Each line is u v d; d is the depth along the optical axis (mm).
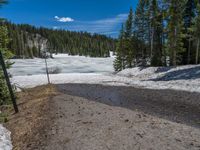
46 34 178250
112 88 30609
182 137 10695
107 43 179625
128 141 10320
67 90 30562
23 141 12156
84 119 13852
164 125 12438
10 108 20750
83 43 170375
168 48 43438
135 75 42531
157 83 31578
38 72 76688
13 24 141500
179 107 18328
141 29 52250
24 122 15242
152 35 48438
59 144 10875
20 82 43406
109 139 10680
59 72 78062
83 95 25875
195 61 44781
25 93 30188
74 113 15422
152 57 48625
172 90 25984
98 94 26297
